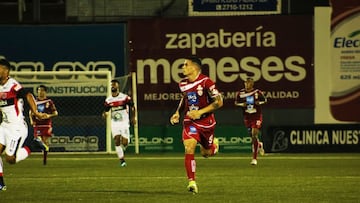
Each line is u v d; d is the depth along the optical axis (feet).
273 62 188.65
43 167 142.82
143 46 189.88
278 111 189.78
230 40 188.85
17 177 120.06
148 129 189.57
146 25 189.88
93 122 187.52
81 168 139.85
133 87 185.06
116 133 144.25
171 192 96.12
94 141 187.11
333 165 145.89
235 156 174.91
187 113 91.15
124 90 187.21
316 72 188.03
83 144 187.42
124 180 113.80
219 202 85.35
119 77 188.96
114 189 100.37
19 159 97.76
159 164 149.59
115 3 206.39
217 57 189.06
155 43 189.78
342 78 188.03
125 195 92.63
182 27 189.26
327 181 111.45
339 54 187.93
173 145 189.26
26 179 116.26
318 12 187.83
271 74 188.65
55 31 191.01
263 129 186.60
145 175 122.93
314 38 188.03
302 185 105.40
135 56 189.88
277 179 114.73
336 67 188.03
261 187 102.47
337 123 188.14
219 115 190.08
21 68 191.21
